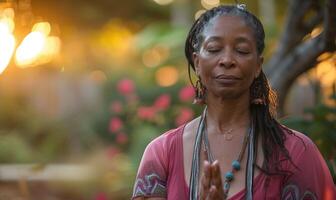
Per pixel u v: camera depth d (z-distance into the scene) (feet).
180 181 11.46
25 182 37.70
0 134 54.29
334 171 17.61
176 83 47.60
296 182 11.18
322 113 19.40
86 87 62.18
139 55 74.08
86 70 66.28
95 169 37.73
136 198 11.78
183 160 11.58
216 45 11.14
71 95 61.93
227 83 11.12
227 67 11.07
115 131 39.93
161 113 37.27
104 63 67.56
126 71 57.72
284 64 21.71
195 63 11.71
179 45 65.05
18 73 60.39
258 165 11.23
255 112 11.65
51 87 61.87
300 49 21.29
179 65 63.52
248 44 11.12
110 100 51.49
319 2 21.58
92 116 52.85
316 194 11.22
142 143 35.09
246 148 11.41
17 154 49.62
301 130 19.34
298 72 21.54
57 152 52.95
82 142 52.39
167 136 11.91
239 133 11.51
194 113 36.04
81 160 49.42
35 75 61.36
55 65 53.26
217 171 10.36
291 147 11.37
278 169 11.13
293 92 34.73
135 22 80.02
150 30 71.00
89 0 61.31
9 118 59.62
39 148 53.57
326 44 19.76
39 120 57.41
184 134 11.81
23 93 61.62
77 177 38.58
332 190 11.57
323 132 19.07
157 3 81.00
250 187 11.07
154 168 11.73
